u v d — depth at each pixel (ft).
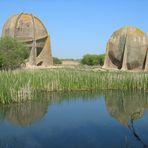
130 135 57.98
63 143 53.26
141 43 194.80
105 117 74.79
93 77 131.64
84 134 58.95
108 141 54.24
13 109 83.46
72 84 125.80
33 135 58.44
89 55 362.94
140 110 83.76
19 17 216.74
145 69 193.98
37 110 83.20
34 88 115.75
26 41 215.31
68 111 82.69
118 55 199.93
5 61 160.25
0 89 89.25
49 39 230.07
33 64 217.36
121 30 201.26
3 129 62.80
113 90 129.59
